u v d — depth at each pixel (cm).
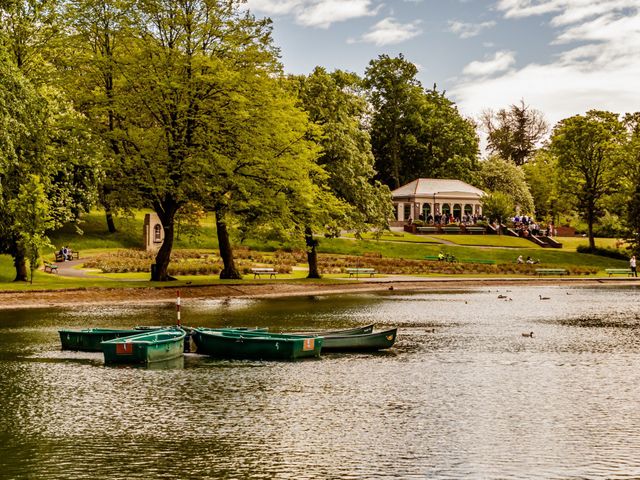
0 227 5322
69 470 1598
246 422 1981
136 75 5328
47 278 6256
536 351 3161
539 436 1861
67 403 2188
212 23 5612
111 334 3092
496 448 1759
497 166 15812
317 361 2927
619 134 10950
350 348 3148
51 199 5869
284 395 2302
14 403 2184
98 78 5516
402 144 16262
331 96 7250
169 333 3067
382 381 2516
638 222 9506
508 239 11706
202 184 5512
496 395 2306
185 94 5300
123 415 2048
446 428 1930
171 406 2155
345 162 7075
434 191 13662
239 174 5812
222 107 5494
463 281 7650
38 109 4769
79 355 3020
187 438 1831
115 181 5494
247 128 5597
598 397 2281
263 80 5684
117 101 5250
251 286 6053
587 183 10906
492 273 8925
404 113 16200
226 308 4822
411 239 11319
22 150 4856
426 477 1558
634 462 1659
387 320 4288
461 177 15475
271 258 8781
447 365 2830
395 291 6688
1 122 4278
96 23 5416
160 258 5909
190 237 6556
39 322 3934
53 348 3166
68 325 3822
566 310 4984
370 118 16588
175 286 5541
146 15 5459
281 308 4894
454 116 16712
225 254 6450
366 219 7294
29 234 5141
